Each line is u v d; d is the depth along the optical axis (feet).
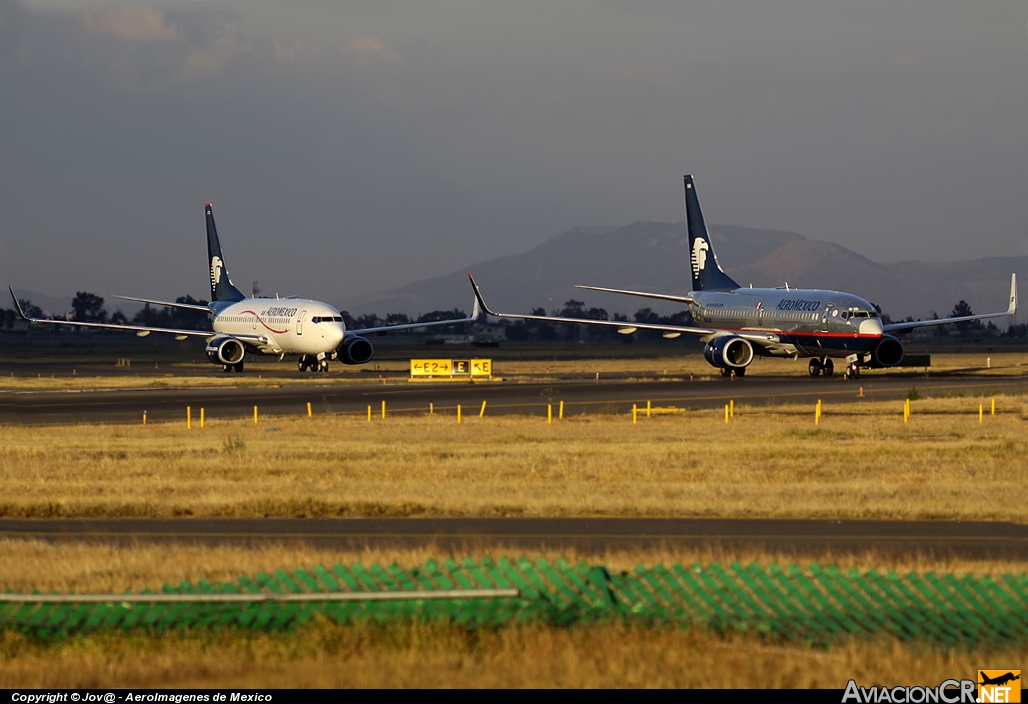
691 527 317.22
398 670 176.96
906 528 314.76
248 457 476.54
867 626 199.21
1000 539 297.74
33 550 272.31
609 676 174.40
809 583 214.07
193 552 268.82
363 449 506.07
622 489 382.83
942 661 182.29
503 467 442.50
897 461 459.32
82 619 201.26
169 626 197.98
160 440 552.41
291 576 224.74
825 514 335.67
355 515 341.82
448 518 335.47
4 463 456.04
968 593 215.31
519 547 286.87
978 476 412.77
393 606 199.00
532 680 172.76
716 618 200.54
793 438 556.10
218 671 178.29
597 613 199.62
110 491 378.94
